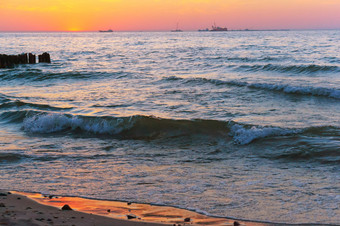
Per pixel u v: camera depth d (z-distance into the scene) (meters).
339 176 7.83
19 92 21.41
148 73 28.23
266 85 20.34
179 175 8.12
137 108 15.90
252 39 113.12
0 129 13.28
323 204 6.36
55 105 17.00
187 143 11.18
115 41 120.00
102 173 8.31
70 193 6.98
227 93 19.45
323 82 22.69
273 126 11.74
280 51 51.28
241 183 7.54
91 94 19.91
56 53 58.44
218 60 39.03
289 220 5.71
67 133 12.69
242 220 5.71
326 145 9.73
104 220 5.47
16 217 5.38
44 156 9.77
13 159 9.45
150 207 6.27
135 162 9.24
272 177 7.90
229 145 10.79
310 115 14.27
